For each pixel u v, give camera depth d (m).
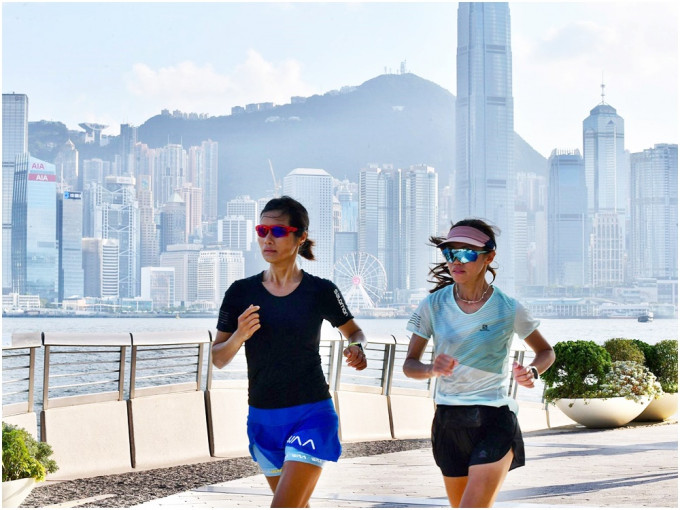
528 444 8.51
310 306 3.33
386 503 5.16
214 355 3.31
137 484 6.07
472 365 3.44
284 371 3.29
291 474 3.17
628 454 7.61
